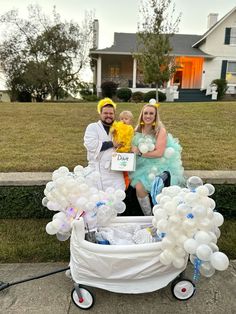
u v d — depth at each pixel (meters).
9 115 9.89
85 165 5.43
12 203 4.27
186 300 2.79
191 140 7.20
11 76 25.02
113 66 26.64
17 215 4.31
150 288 2.64
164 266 2.59
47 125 8.69
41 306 2.74
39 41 24.95
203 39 25.22
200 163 5.44
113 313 2.65
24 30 25.73
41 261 3.43
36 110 10.82
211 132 7.95
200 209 2.35
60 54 25.06
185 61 26.75
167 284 2.67
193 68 26.78
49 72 24.22
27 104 12.69
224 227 4.11
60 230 2.80
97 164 3.65
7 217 4.32
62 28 25.30
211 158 5.77
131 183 3.82
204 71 25.50
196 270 2.46
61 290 2.94
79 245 2.56
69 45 25.03
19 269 3.27
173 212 2.47
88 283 2.65
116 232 2.97
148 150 3.70
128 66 26.61
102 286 2.63
